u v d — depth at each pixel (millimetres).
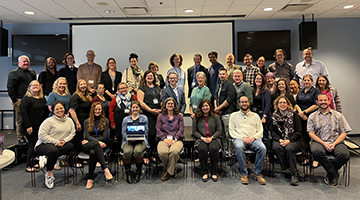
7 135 5297
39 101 3400
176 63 4363
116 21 5578
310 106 3525
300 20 5516
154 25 5660
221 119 3664
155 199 2604
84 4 4324
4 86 5828
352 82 5578
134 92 4066
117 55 5691
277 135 3182
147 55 5699
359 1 4363
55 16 5066
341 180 3039
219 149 3184
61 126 3125
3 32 5336
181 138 3334
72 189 2889
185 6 4531
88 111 3598
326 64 5562
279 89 3516
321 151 2865
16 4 4285
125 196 2686
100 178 3223
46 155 2914
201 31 5648
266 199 2576
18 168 3621
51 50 5609
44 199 2637
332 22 5496
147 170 3496
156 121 3572
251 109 3627
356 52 5543
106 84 4176
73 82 4410
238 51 5531
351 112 5602
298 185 2914
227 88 3553
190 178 3180
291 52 5578
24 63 3900
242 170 2994
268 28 5566
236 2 4324
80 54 5684
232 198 2605
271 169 3445
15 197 2689
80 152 3240
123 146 3162
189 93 4543
